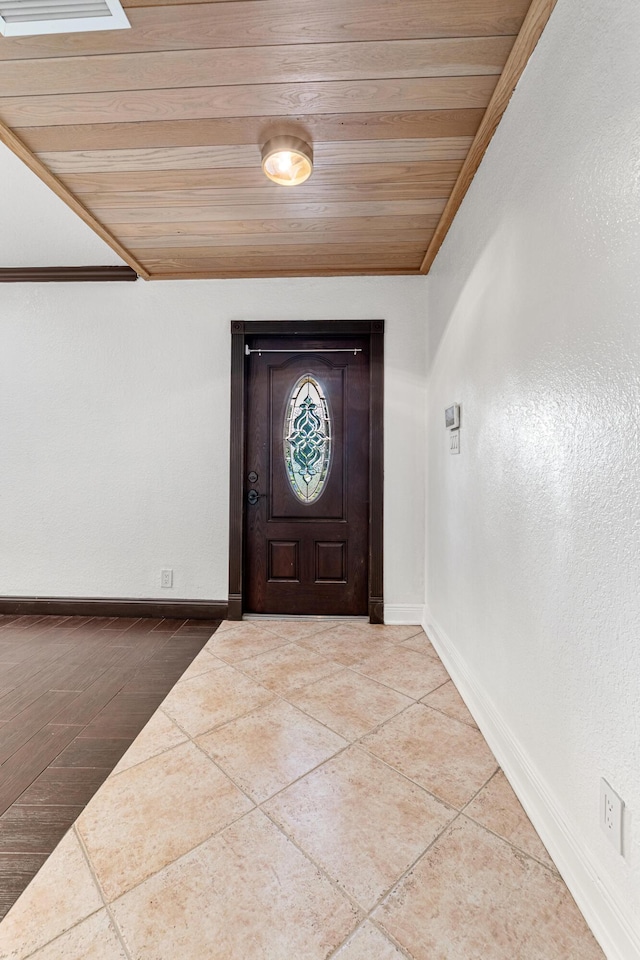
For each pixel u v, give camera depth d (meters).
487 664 1.64
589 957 0.89
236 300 2.86
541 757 1.21
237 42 1.24
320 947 0.91
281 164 1.67
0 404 2.96
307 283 2.83
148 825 1.22
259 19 1.18
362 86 1.39
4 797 1.34
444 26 1.20
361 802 1.30
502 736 1.46
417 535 2.80
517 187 1.37
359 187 1.90
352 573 2.93
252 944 0.91
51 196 2.11
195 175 1.83
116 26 1.19
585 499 1.01
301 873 1.07
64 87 1.39
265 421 2.95
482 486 1.71
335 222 2.19
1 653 2.37
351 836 1.18
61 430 2.94
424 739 1.60
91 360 2.93
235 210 2.08
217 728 1.67
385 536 2.82
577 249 1.03
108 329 2.92
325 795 1.33
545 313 1.19
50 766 1.47
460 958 0.89
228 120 1.53
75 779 1.41
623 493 0.88
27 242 2.55
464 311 1.95
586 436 1.00
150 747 1.57
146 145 1.66
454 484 2.11
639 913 0.81
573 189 1.05
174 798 1.32
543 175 1.20
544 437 1.20
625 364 0.86
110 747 1.57
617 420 0.89
